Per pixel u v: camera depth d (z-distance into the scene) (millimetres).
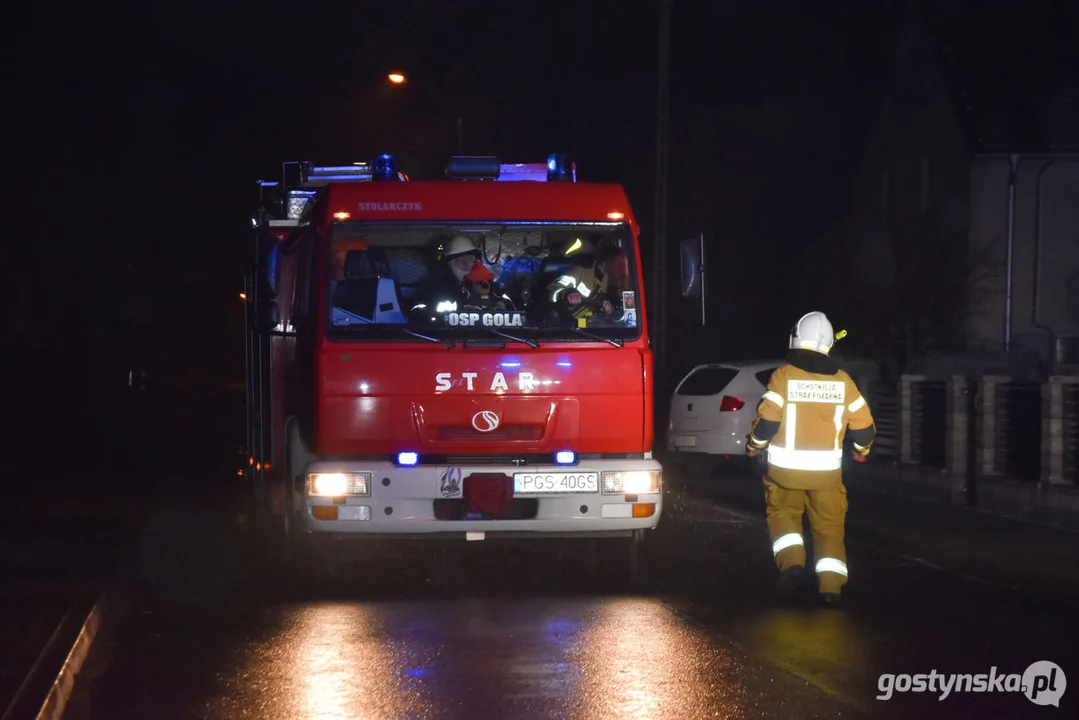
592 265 11555
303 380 11664
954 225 36375
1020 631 9828
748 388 21422
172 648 9305
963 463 17781
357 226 11312
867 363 30516
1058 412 15703
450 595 11289
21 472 23938
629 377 11289
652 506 11180
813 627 9930
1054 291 35406
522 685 8203
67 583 11195
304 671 8602
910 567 12984
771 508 11047
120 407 51375
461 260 11297
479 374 11109
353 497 10930
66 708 7793
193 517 16672
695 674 8461
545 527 11086
